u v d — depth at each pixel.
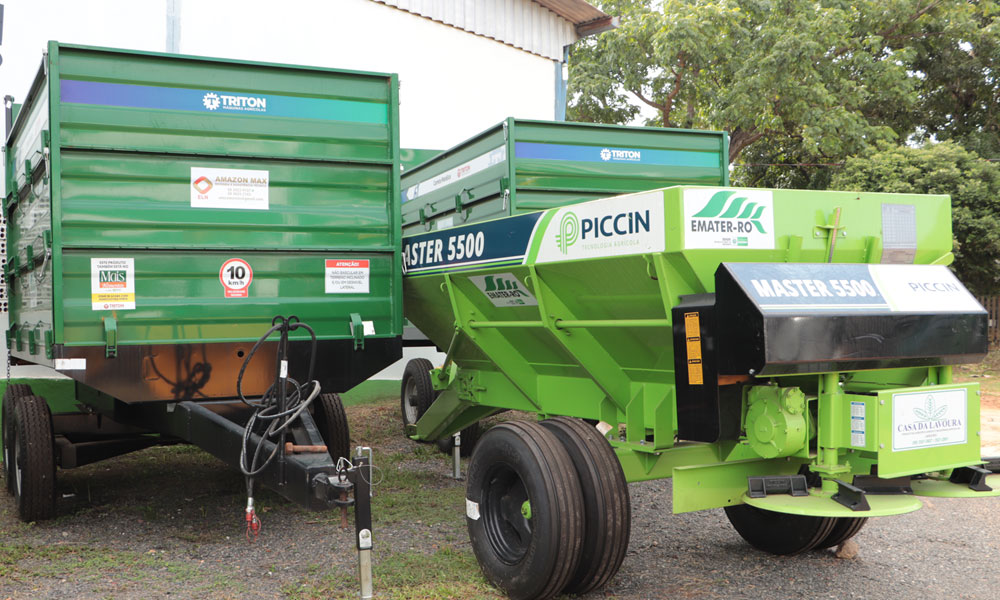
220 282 5.26
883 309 3.88
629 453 4.39
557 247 4.63
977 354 4.18
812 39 21.27
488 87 14.35
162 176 5.12
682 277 3.95
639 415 4.73
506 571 4.25
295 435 5.07
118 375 4.99
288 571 4.71
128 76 5.04
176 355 5.14
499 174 6.80
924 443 3.85
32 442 5.65
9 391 6.55
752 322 3.54
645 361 4.62
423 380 8.59
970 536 5.45
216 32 11.48
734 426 3.86
